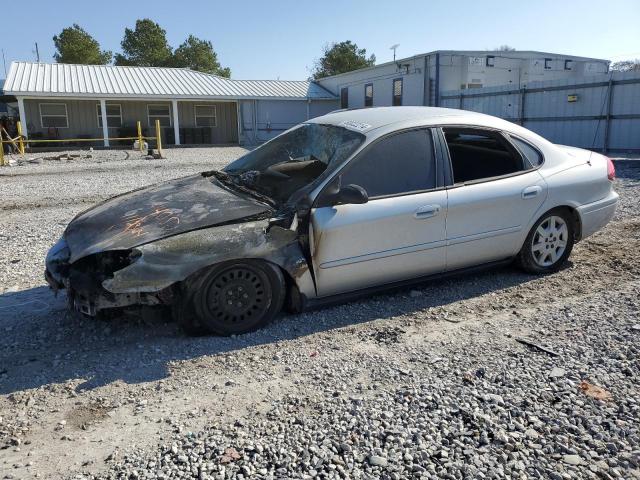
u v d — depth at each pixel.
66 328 4.27
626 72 16.75
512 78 24.94
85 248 3.80
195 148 28.12
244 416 3.07
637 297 4.72
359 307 4.62
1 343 4.02
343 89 32.97
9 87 26.77
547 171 5.17
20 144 22.61
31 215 9.06
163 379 3.49
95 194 11.48
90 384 3.44
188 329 4.03
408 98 26.31
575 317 4.33
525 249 5.20
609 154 16.91
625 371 3.46
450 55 23.75
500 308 4.60
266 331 4.15
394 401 3.18
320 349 3.87
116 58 60.00
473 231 4.76
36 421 3.05
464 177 4.81
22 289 5.21
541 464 2.62
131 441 2.86
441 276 4.84
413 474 2.57
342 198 4.11
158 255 3.72
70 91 27.50
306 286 4.22
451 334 4.10
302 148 4.91
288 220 4.11
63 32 54.88
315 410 3.11
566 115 18.81
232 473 2.58
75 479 2.56
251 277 4.06
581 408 3.07
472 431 2.87
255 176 4.65
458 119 4.84
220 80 34.25
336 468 2.61
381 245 4.36
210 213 4.02
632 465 2.61
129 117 31.06
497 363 3.61
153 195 4.52
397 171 4.46
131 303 3.81
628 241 6.64
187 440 2.85
